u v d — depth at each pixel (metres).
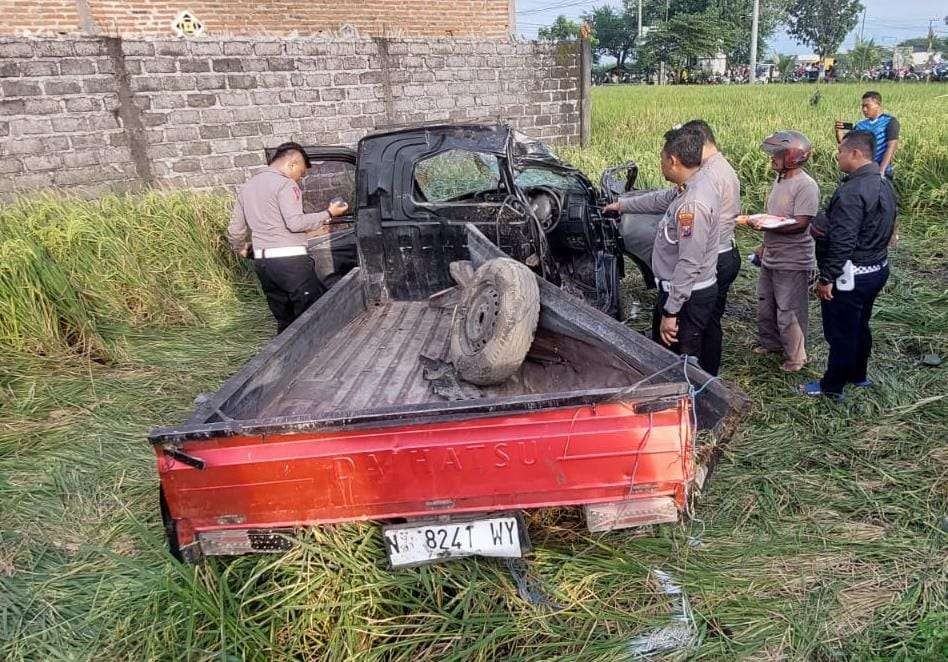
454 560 2.66
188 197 7.16
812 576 2.70
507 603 2.54
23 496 3.43
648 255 5.18
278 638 2.42
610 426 2.32
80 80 7.45
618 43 86.12
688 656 2.35
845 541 2.88
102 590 2.75
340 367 3.67
